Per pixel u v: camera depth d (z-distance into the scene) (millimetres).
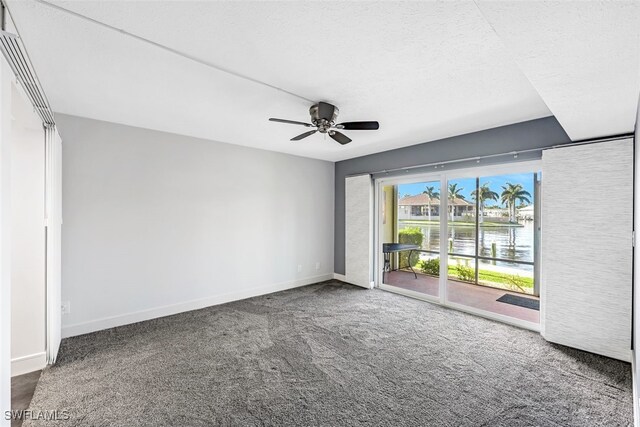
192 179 3832
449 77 2156
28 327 2371
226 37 1693
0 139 1235
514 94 2451
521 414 1880
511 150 3291
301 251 5082
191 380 2242
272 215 4688
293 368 2418
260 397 2047
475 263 3758
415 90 2385
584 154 2707
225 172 4145
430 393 2094
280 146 4367
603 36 1207
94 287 3129
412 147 4285
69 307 2984
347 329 3207
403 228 4586
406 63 1964
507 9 1067
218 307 3934
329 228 5500
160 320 3453
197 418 1844
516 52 1354
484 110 2832
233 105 2736
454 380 2252
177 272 3713
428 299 4238
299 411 1912
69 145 2979
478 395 2070
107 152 3201
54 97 2559
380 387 2164
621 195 2529
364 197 4926
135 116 3047
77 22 1557
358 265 5055
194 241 3855
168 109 2846
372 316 3602
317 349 2746
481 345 2828
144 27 1605
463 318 3537
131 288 3365
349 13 1466
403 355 2635
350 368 2420
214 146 4031
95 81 2260
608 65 1446
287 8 1437
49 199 2424
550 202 2902
